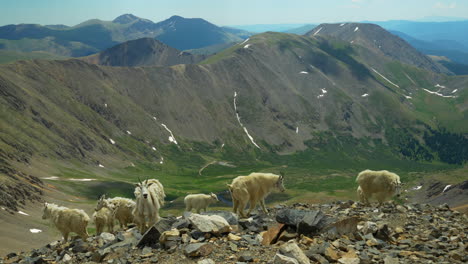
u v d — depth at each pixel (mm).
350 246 11641
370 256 10828
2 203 90500
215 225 13430
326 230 12688
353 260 10125
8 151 153375
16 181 112500
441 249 11906
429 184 173750
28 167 151375
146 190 16750
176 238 12875
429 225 14906
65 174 162625
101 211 25297
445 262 10344
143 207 17047
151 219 17219
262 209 20875
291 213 13484
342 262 10109
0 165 121375
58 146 192625
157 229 13555
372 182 21312
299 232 12820
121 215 25906
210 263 10695
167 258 11766
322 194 137750
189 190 174750
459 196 136875
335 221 12930
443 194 149625
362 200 22047
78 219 23109
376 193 21375
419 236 13438
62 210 23453
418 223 15508
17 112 198750
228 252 11688
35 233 78875
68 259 13969
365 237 12594
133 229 18547
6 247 63844
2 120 184125
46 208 23906
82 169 183875
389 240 12859
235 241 12555
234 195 19750
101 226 25312
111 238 16422
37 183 126062
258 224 15391
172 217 15336
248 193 19703
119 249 13320
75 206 112188
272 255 11078
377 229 13070
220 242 12625
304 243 11914
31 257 16234
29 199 105812
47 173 155625
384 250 11680
